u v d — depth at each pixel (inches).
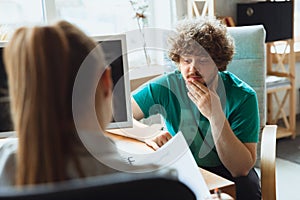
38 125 24.4
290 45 135.9
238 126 60.7
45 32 25.0
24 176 24.8
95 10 117.5
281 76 139.6
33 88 24.4
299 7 161.5
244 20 132.0
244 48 75.7
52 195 19.8
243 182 60.3
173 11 125.6
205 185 42.3
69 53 25.3
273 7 128.2
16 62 24.9
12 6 105.4
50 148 24.4
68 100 25.1
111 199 20.6
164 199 21.6
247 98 61.1
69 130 25.2
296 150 131.6
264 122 76.9
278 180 110.6
